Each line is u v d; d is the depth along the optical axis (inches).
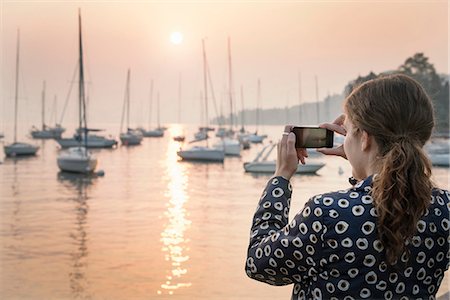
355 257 30.3
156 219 550.6
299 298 33.2
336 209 30.8
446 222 32.6
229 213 576.4
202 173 977.5
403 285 31.4
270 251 32.8
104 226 511.5
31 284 285.9
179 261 346.0
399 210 29.5
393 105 31.6
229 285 275.4
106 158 1248.2
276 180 36.5
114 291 275.6
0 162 1106.1
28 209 610.9
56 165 1075.9
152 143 1567.4
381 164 31.5
